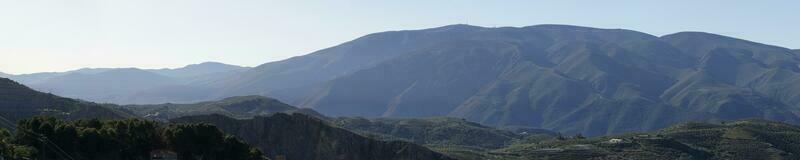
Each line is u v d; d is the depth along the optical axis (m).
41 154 103.56
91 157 109.31
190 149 118.25
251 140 164.38
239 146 123.19
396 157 173.25
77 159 107.62
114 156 112.12
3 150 96.62
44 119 110.31
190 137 118.44
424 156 176.00
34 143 104.00
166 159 118.25
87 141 108.62
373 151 172.25
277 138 166.00
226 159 120.38
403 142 177.75
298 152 165.50
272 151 163.62
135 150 115.31
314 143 167.50
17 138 104.62
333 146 168.00
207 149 119.00
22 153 98.69
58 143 106.75
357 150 170.50
